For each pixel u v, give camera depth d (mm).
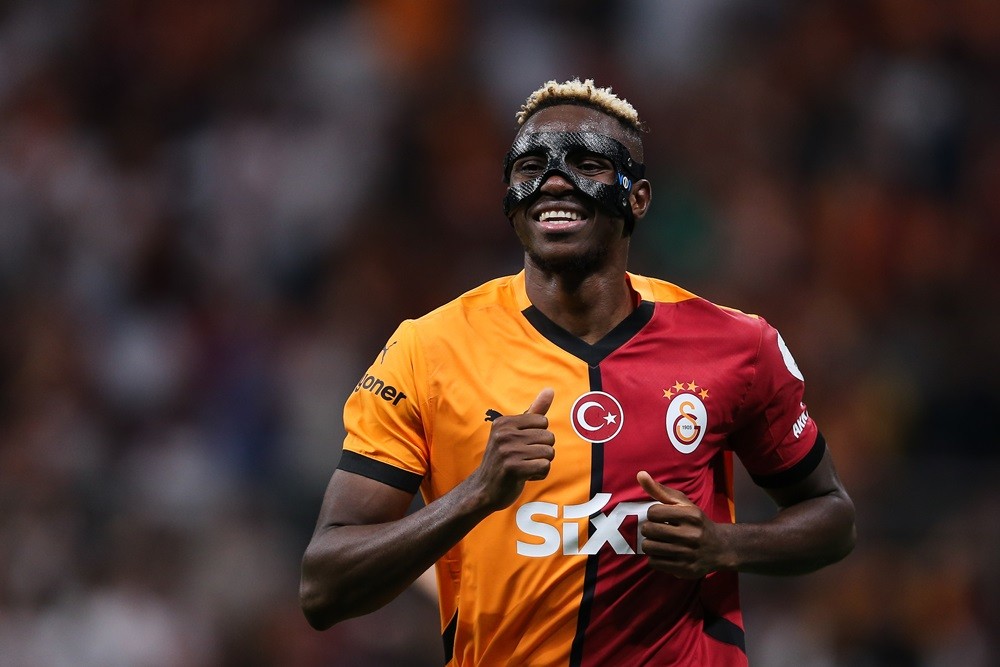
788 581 19016
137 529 19547
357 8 28344
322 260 25062
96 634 18625
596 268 8133
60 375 23391
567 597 7781
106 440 22531
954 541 19094
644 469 7879
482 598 7887
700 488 8023
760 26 27641
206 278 24969
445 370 8047
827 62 27203
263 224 25406
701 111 26438
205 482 21266
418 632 18938
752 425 8359
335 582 7641
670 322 8234
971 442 22094
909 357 23156
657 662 7887
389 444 8023
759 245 24672
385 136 26547
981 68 27531
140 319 24328
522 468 7207
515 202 8047
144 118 27594
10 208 25562
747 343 8219
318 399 22406
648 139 26016
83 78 28078
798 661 18453
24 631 18625
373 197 25969
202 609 19109
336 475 8086
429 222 25766
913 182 26000
